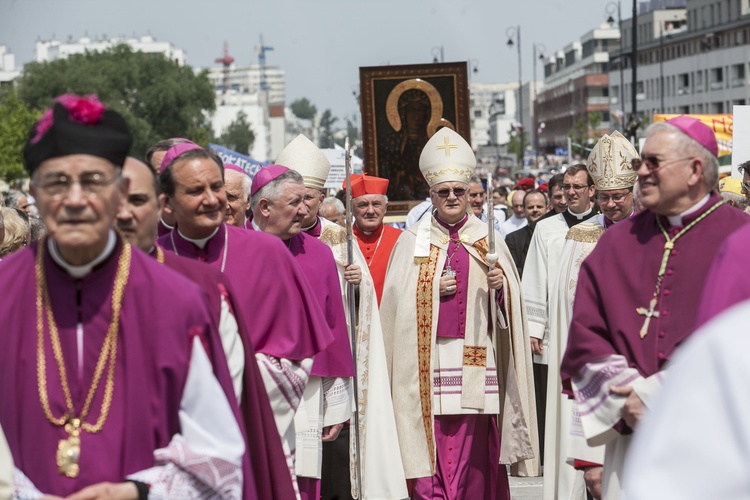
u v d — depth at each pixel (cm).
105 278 385
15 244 775
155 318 383
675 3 14675
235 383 452
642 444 229
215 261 577
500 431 890
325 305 752
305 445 734
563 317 852
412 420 879
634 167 541
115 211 379
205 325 390
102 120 377
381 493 841
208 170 554
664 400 229
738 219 520
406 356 884
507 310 870
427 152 905
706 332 228
